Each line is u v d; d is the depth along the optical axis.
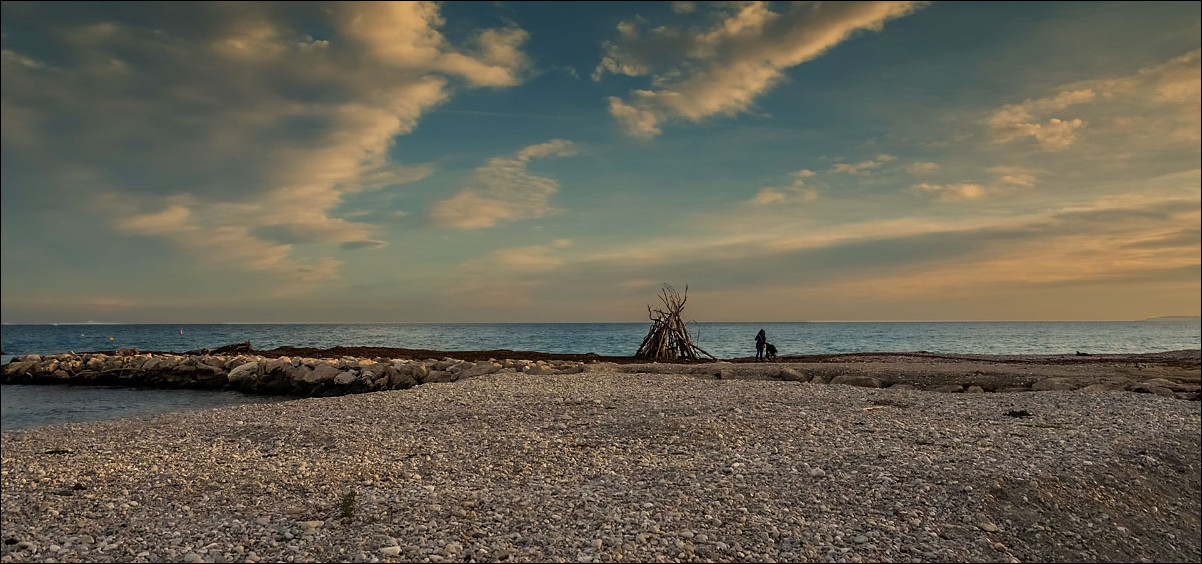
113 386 37.72
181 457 15.17
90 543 10.27
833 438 15.57
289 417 19.38
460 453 15.00
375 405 20.75
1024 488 11.86
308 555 9.48
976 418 17.94
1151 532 11.05
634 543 9.69
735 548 9.62
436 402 20.89
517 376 27.28
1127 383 24.06
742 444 15.19
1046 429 16.34
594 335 113.12
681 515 10.79
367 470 13.70
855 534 10.18
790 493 11.87
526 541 9.82
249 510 11.45
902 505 11.25
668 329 42.62
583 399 20.58
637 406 19.30
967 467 12.85
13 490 12.95
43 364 40.56
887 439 15.35
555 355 42.19
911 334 128.88
